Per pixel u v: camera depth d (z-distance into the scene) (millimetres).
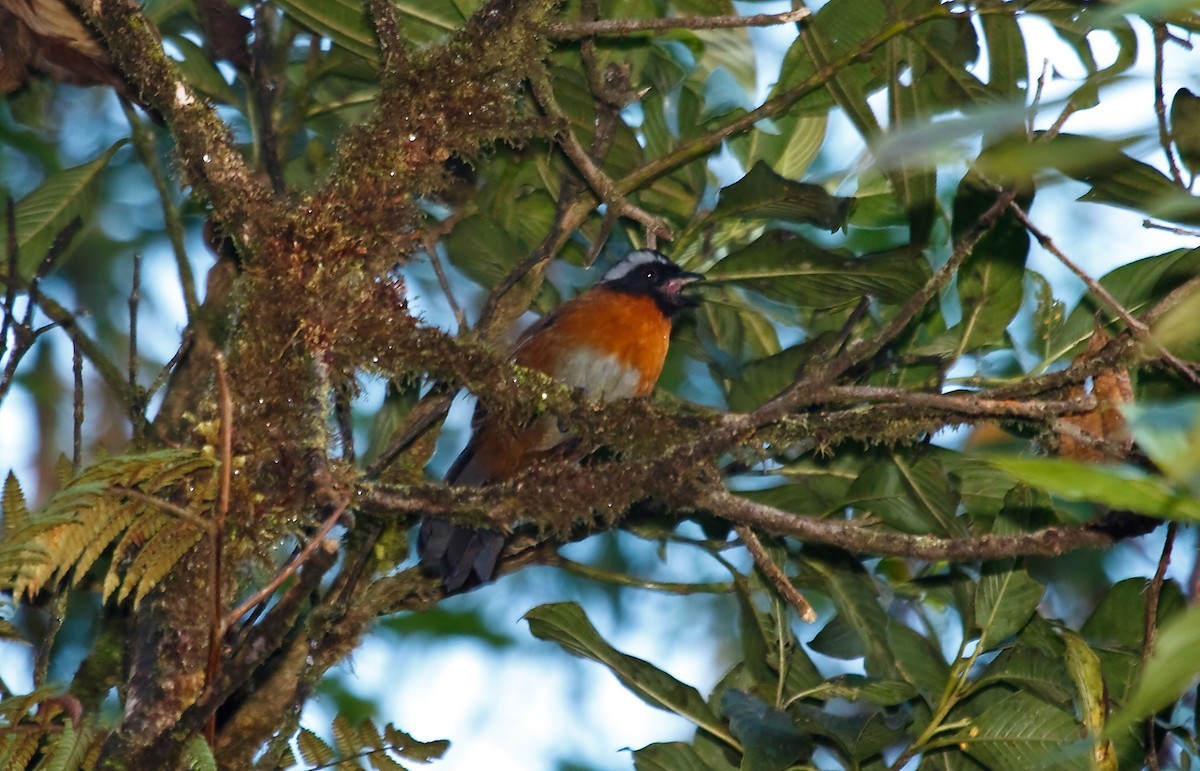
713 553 9289
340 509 5926
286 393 6844
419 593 8742
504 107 7684
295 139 10914
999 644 8789
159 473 5910
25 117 10922
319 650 8117
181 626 6633
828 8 9195
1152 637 7711
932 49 9156
